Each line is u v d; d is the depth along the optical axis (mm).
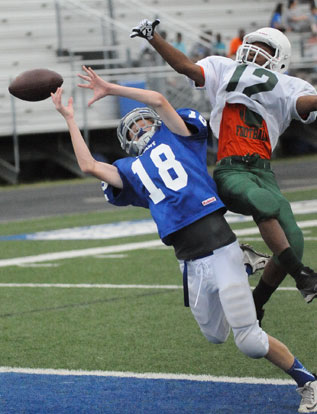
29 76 16266
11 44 75625
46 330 22766
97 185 62969
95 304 25641
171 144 15602
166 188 15297
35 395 17203
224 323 15719
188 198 15156
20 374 18812
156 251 34719
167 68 68688
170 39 80500
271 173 16484
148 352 20156
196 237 15094
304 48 77875
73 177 71312
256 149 16328
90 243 37844
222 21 87312
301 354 19344
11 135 67375
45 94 16328
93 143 70812
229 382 17562
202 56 72438
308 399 15367
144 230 40906
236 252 15156
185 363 19125
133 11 82500
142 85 67875
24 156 69375
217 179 16297
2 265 33375
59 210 51125
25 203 55281
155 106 15266
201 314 15531
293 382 17375
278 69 16844
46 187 63781
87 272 30891
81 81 68500
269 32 16703
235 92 16328
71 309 25125
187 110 15898
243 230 38312
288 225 15719
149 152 15672
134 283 28453
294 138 80312
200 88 17000
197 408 15977
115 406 16297
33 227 44500
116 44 75500
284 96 16297
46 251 36281
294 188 54094
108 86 15125
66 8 76812
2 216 49969
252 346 14969
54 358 20000
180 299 25781
